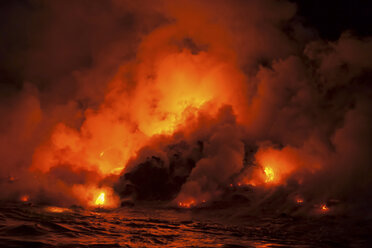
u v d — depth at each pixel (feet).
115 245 19.62
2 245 17.88
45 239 19.81
